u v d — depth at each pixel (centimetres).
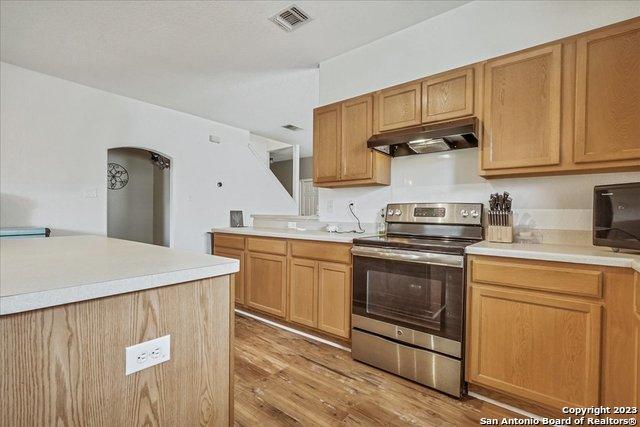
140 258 101
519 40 212
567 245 189
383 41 278
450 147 239
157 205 598
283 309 277
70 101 368
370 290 218
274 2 233
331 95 315
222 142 547
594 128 168
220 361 96
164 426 83
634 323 134
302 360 225
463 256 180
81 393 69
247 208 584
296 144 729
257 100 438
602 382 142
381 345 211
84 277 74
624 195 152
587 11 191
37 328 63
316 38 280
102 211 392
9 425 60
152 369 81
